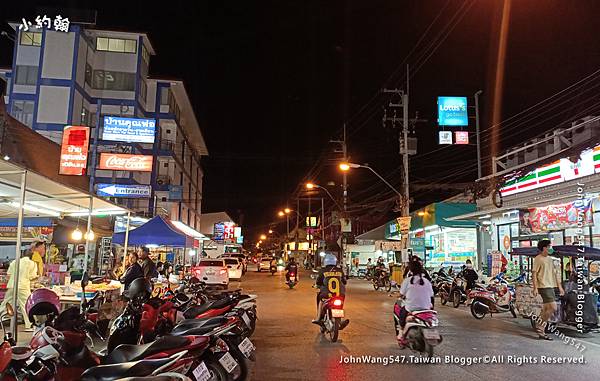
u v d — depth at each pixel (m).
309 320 14.09
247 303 9.66
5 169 8.38
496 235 23.83
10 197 11.41
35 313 7.15
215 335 6.15
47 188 10.22
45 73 39.44
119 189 25.94
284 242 98.12
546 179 19.27
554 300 11.09
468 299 16.73
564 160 18.11
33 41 40.53
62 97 39.28
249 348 7.18
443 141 30.12
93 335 7.86
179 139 50.59
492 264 20.48
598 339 11.12
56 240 17.22
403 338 9.20
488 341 10.74
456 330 12.40
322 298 11.07
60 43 39.94
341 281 10.96
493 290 15.22
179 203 50.53
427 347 8.83
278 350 9.68
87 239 11.44
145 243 15.09
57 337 5.40
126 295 7.67
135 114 42.66
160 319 8.34
